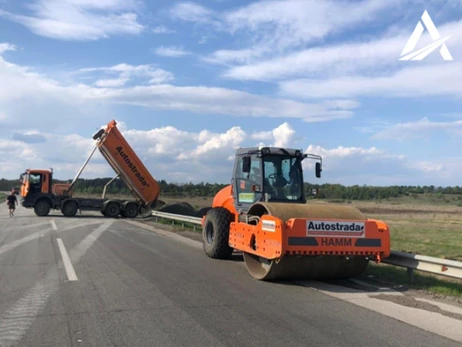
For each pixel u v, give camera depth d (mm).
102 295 7941
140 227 23031
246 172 11750
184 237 18250
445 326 6434
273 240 8969
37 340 5660
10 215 30922
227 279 9641
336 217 9438
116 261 11562
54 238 16547
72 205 31047
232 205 12922
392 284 9422
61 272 9945
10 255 12367
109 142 30484
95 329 6098
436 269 8734
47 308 7082
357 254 9070
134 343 5586
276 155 11680
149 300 7648
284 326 6316
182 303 7484
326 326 6348
